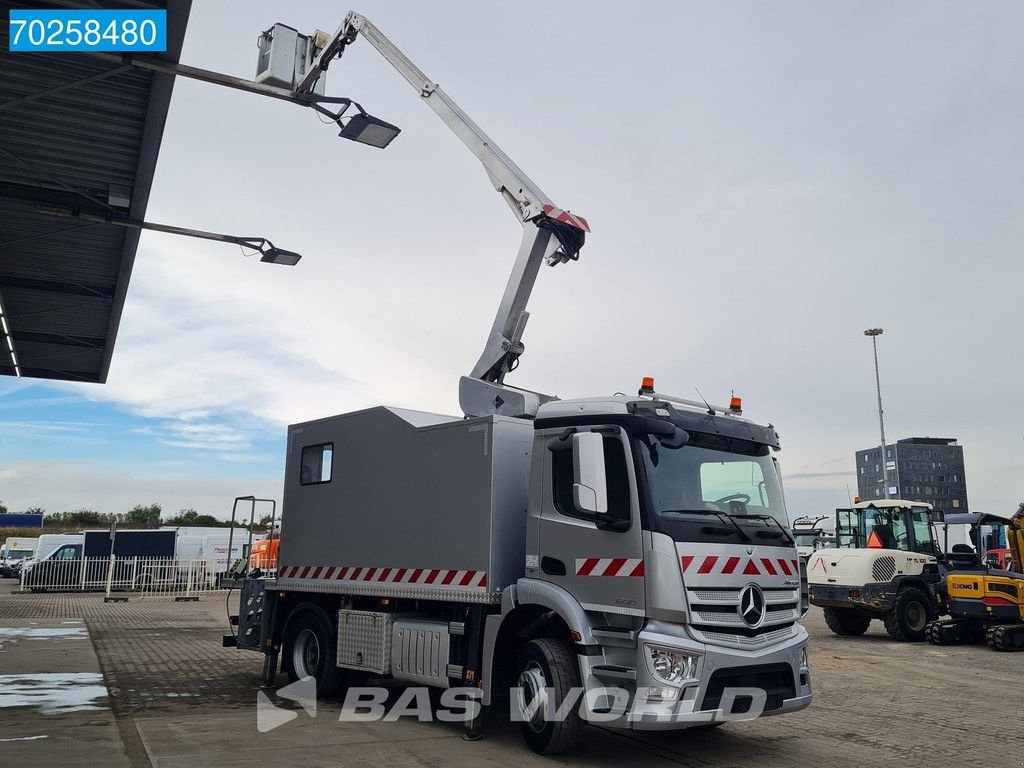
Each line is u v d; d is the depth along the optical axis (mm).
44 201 12742
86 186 12852
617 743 7328
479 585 7199
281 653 9883
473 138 9461
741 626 6352
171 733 7137
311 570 9375
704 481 6793
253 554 17812
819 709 9250
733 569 6438
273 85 9914
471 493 7473
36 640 14492
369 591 8461
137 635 15695
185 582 31266
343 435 9289
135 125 11203
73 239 14609
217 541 33812
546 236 8859
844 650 15188
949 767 6727
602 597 6457
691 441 6879
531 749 6793
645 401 6730
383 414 8727
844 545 19062
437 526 7770
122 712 8102
